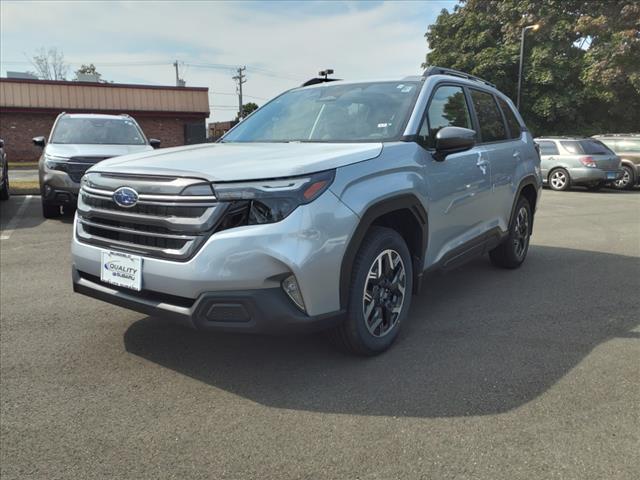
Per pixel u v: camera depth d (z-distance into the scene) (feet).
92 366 10.91
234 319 9.05
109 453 8.01
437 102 13.47
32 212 32.32
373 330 11.04
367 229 10.26
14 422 8.82
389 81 14.01
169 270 9.22
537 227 29.43
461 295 15.94
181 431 8.59
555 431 8.59
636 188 57.31
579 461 7.81
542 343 12.20
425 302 15.26
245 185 8.91
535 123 90.22
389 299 11.51
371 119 12.66
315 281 9.24
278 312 9.02
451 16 98.32
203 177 9.03
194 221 9.03
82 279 11.00
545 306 14.93
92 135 31.27
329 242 9.36
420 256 12.16
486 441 8.30
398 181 11.00
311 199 9.20
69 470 7.61
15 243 23.25
